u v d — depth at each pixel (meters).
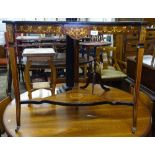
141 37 1.35
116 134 1.46
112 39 4.43
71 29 1.34
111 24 1.33
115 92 2.24
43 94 2.24
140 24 1.33
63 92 2.13
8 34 1.33
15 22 1.30
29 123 1.61
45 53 2.46
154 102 2.53
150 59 3.44
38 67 3.66
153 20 3.51
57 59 3.90
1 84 4.68
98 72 3.16
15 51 1.40
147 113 1.79
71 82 2.21
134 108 1.49
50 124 1.59
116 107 1.88
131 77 3.43
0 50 5.85
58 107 1.88
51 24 1.32
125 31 1.36
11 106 1.91
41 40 4.60
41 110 1.82
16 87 1.48
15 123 1.62
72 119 1.67
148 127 1.56
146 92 2.87
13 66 1.43
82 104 1.66
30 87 2.01
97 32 1.36
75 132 1.49
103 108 1.86
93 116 1.71
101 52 3.57
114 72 3.46
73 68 2.17
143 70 3.08
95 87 2.39
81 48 3.98
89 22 1.33
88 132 1.49
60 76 3.71
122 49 4.36
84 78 3.28
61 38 4.67
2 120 1.71
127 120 1.65
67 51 2.09
